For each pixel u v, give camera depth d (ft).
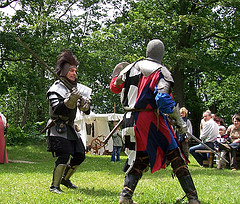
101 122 65.05
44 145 67.82
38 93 54.24
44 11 74.18
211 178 23.48
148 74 12.95
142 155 13.08
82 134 55.93
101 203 13.48
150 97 12.91
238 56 75.00
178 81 75.00
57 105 16.25
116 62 83.56
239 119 33.99
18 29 52.70
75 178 23.02
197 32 78.43
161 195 15.12
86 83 90.84
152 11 73.72
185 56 64.69
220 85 94.89
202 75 94.07
